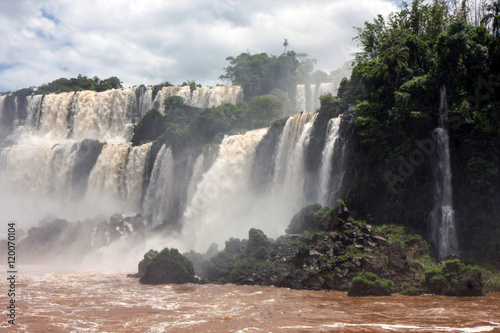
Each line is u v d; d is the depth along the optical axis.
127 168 92.81
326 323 25.39
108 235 72.69
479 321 25.52
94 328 24.86
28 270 55.84
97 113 114.31
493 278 39.00
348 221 43.06
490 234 43.38
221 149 75.75
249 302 32.12
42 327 25.11
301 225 47.00
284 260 41.72
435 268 37.47
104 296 35.38
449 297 33.81
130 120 113.75
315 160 60.69
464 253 43.81
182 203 82.56
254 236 44.69
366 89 54.53
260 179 70.69
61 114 115.56
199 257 50.66
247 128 90.06
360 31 63.19
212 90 111.75
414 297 33.88
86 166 99.06
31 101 119.94
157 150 89.88
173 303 32.12
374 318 26.52
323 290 37.19
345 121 55.94
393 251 39.38
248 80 116.19
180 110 99.62
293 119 66.94
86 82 141.62
